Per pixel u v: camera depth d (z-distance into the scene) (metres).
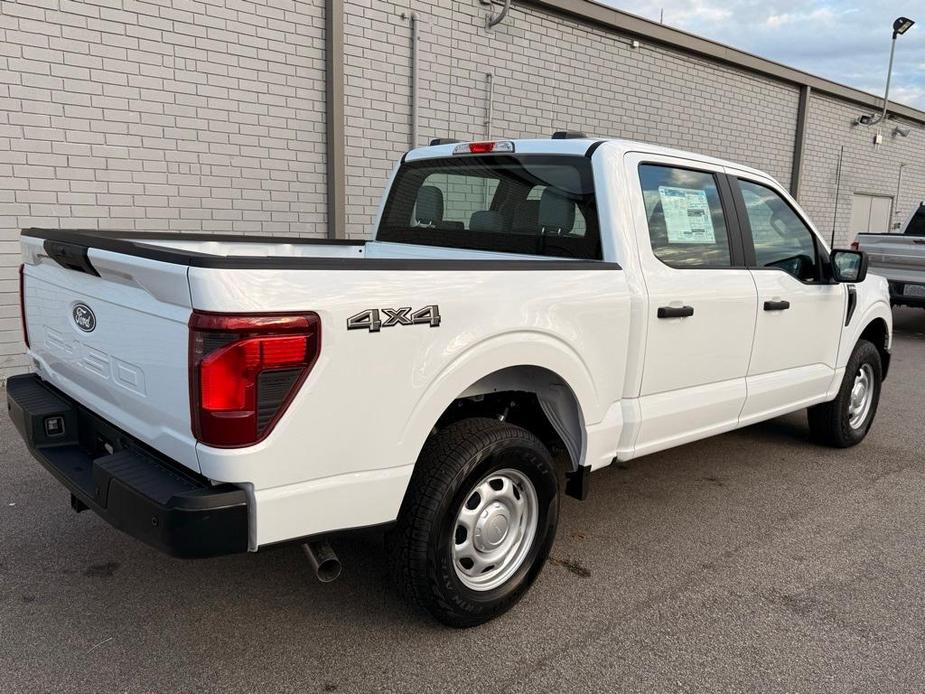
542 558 3.10
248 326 2.09
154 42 6.45
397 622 2.94
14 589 3.11
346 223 8.06
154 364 2.30
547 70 9.65
